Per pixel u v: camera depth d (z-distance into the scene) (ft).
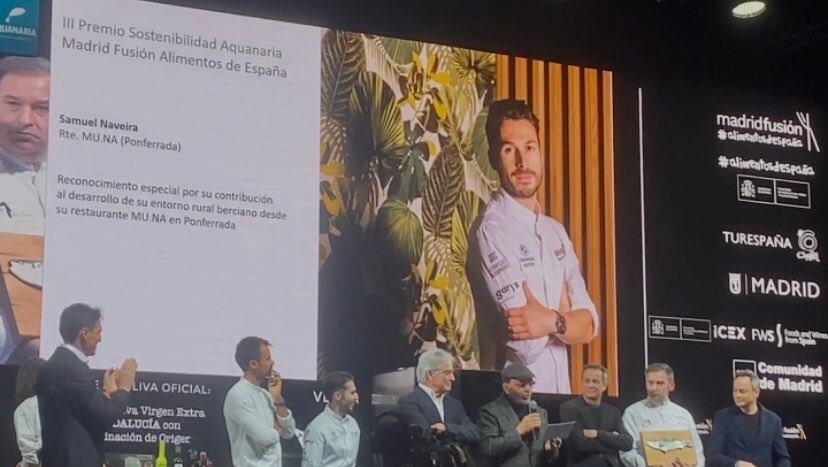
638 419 16.97
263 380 15.25
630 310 17.28
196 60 15.71
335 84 16.34
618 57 17.97
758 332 17.84
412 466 15.69
